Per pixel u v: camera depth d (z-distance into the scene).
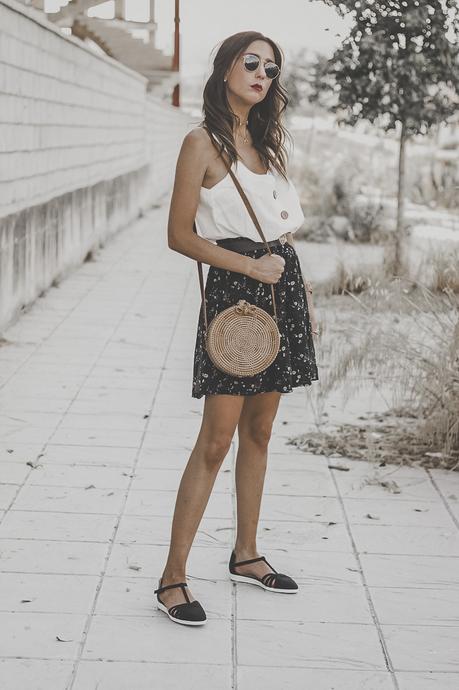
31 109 9.41
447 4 10.48
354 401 6.52
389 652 3.35
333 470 5.17
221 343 3.42
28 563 3.94
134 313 9.55
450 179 20.22
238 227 3.44
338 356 6.21
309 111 30.78
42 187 10.10
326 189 18.23
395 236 11.07
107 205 15.45
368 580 3.90
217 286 3.50
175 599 3.54
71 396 6.50
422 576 3.95
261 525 4.41
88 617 3.52
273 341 3.43
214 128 3.42
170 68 22.56
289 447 5.54
